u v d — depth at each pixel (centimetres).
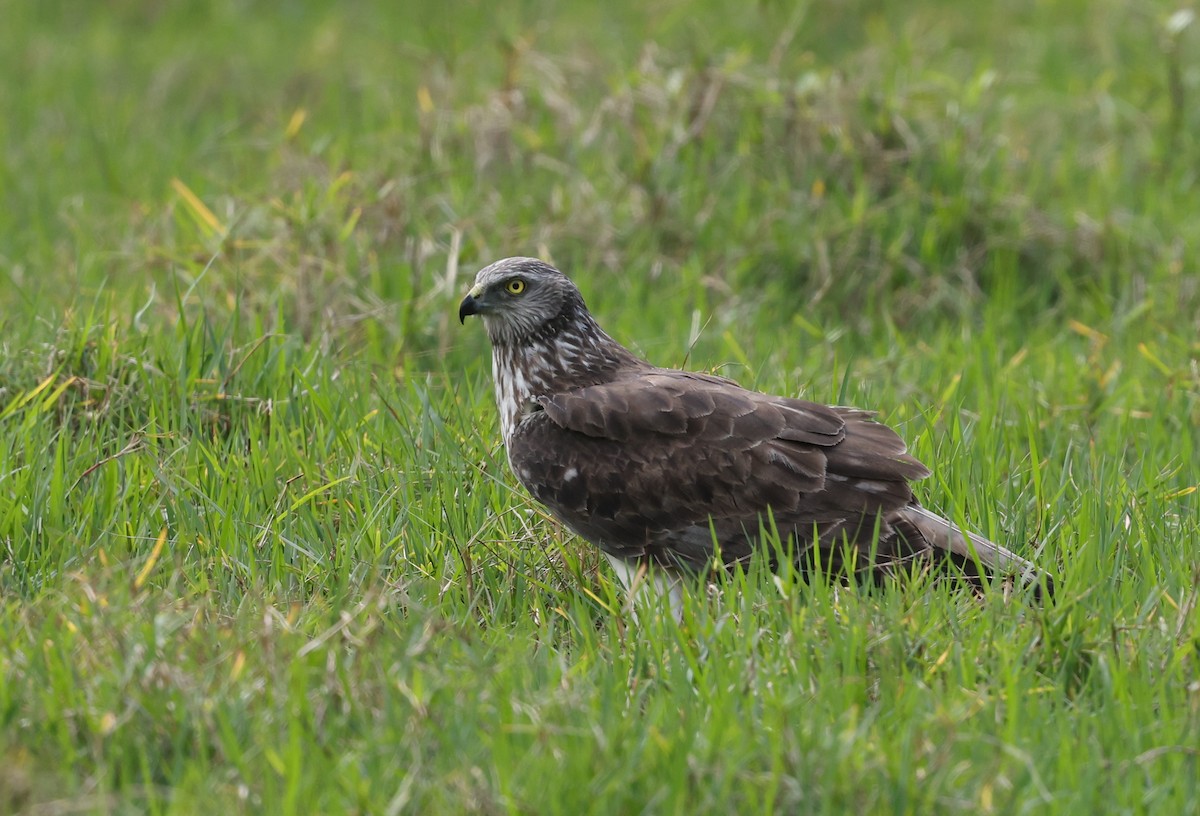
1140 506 1105
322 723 820
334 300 1496
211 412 1278
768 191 1752
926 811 761
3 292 1631
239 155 2119
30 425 1188
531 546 1110
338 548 1058
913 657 910
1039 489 1120
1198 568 976
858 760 788
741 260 1677
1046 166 1972
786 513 1042
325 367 1329
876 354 1533
